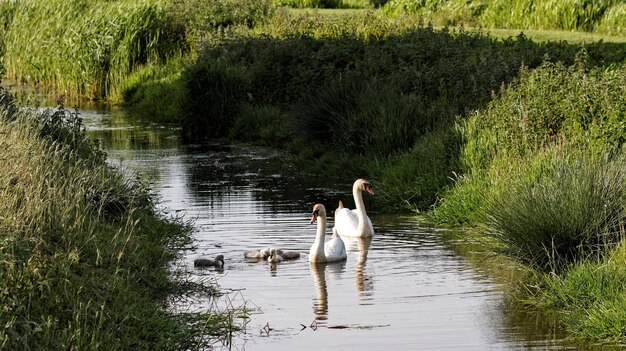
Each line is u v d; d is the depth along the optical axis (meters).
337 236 14.15
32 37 36.50
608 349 10.10
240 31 30.72
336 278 12.97
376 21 30.09
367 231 15.27
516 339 10.43
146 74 33.12
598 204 12.97
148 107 30.94
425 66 22.62
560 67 18.53
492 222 13.59
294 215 16.86
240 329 10.90
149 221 15.22
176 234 15.16
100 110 31.89
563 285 11.67
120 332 9.93
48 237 11.59
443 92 21.19
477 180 16.36
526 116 16.86
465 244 14.62
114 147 24.80
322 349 10.20
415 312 11.41
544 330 10.72
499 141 17.27
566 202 12.95
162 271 12.91
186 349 10.28
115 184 15.38
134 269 12.44
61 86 35.16
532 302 11.64
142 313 10.61
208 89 26.91
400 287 12.45
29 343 9.17
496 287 12.36
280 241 15.07
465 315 11.27
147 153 23.81
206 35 31.38
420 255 14.08
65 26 35.94
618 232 12.79
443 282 12.62
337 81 22.14
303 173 20.78
